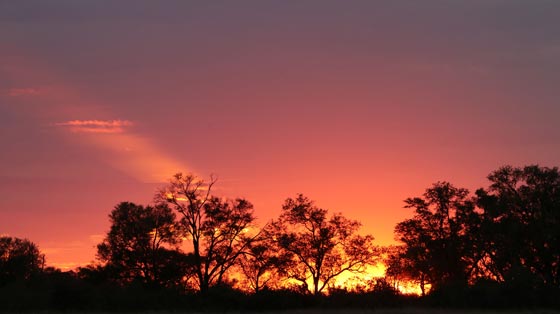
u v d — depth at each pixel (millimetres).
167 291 55250
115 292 53219
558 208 60438
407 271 63125
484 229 62500
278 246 63656
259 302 52344
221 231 62688
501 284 52094
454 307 50281
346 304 52250
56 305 50875
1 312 46812
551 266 59875
